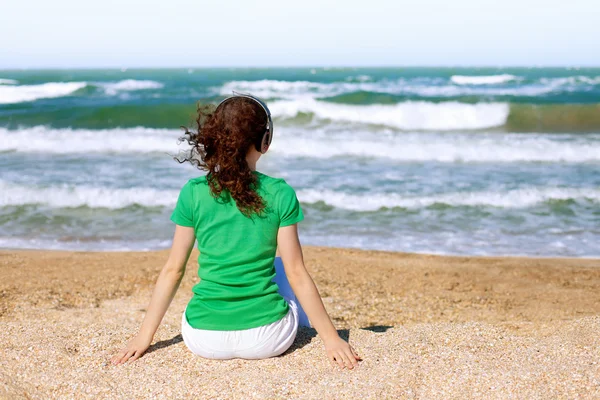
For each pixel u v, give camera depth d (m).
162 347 3.13
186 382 2.70
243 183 2.69
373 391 2.56
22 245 8.04
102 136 15.66
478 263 7.20
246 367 2.83
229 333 2.80
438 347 3.12
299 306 3.27
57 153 13.99
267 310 2.81
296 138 15.35
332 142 14.88
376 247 8.13
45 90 29.06
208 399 2.56
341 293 5.80
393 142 15.09
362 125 18.94
